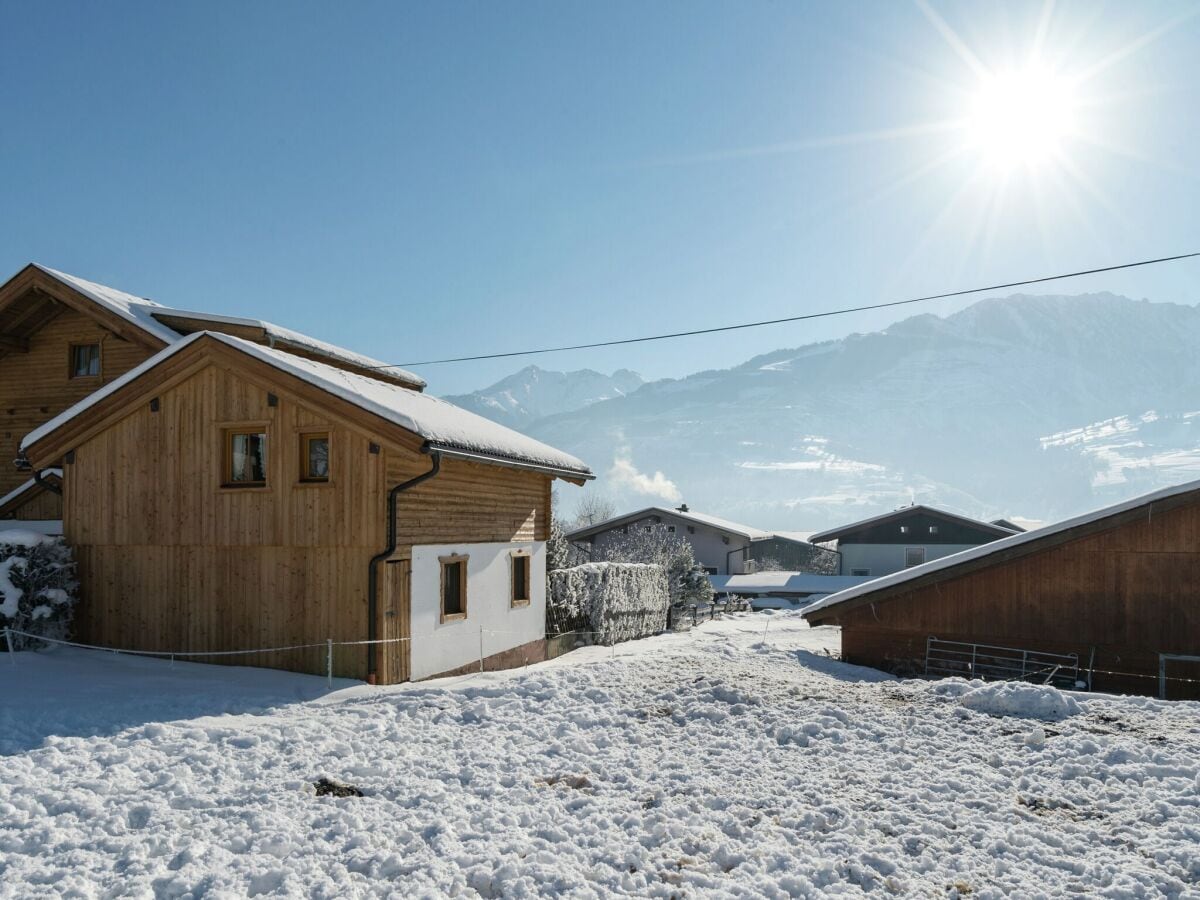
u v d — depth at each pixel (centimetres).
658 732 952
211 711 1040
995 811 695
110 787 738
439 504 1498
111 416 1495
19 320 2050
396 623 1350
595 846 632
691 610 3356
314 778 771
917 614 1731
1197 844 618
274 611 1381
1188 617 1525
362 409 1317
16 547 1409
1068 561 1617
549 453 1939
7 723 930
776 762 832
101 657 1390
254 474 1437
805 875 585
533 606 1941
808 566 5853
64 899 532
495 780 779
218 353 1410
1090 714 991
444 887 562
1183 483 1510
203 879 558
